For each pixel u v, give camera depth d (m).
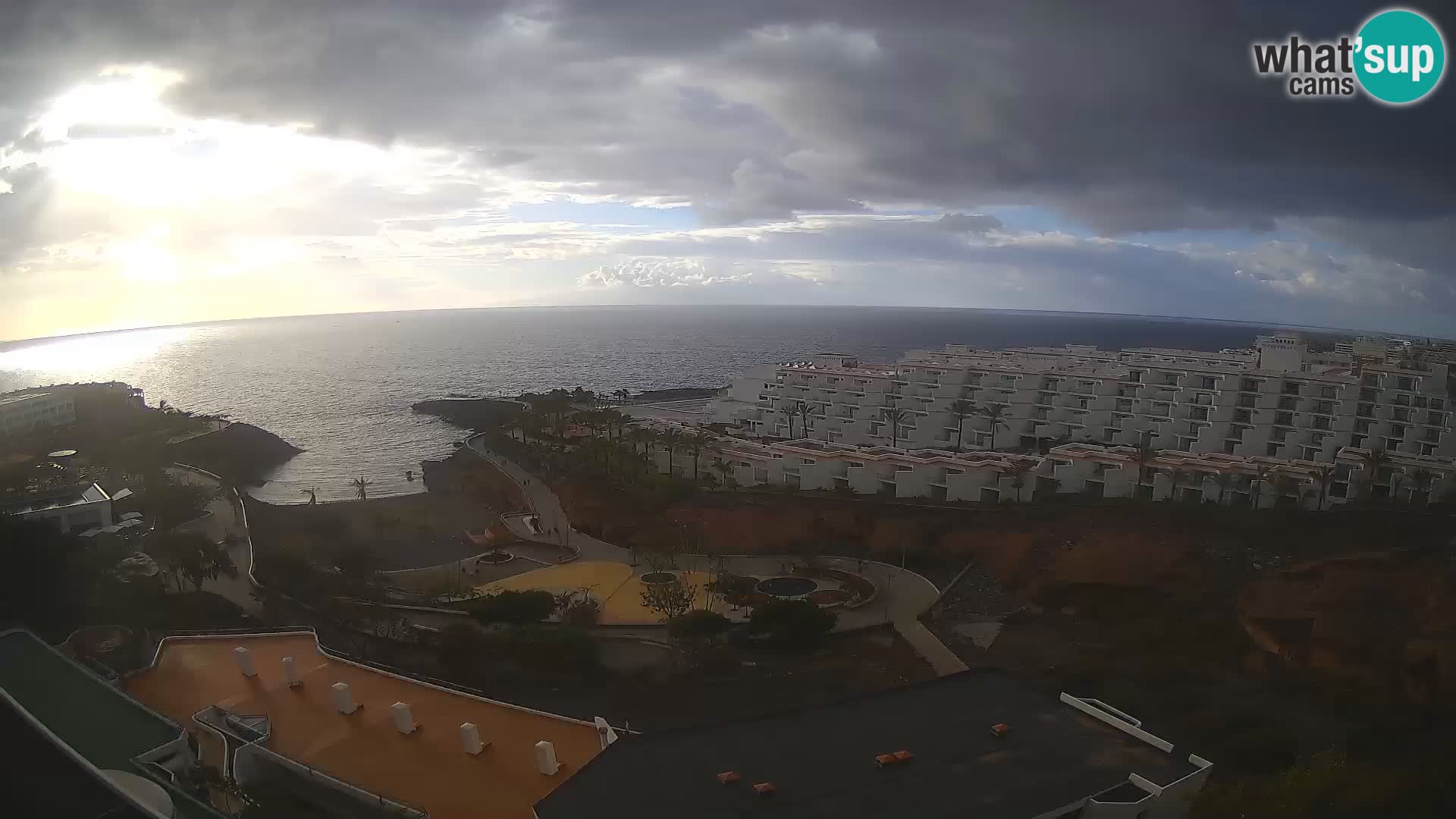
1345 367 187.00
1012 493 136.62
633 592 107.62
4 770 37.12
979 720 50.59
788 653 86.19
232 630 86.56
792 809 41.31
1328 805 47.28
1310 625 83.06
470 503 163.75
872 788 43.31
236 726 54.81
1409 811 47.44
